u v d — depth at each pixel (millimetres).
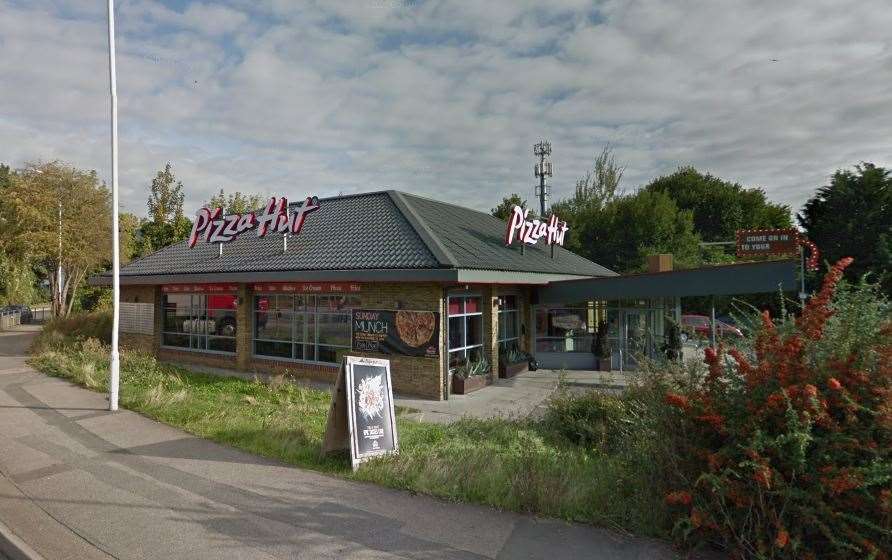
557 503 5547
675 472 4789
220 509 5754
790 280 15258
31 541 5137
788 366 4422
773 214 47562
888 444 4062
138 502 5977
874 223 25047
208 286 19812
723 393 4812
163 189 44969
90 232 33031
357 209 20297
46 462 7398
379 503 5859
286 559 4672
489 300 16906
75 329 24641
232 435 8562
